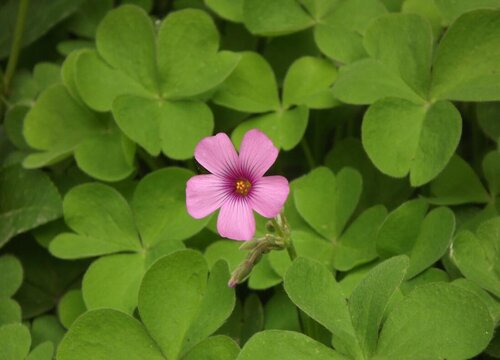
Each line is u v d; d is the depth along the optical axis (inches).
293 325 8.6
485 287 7.8
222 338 7.6
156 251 8.9
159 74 9.6
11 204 9.8
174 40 9.7
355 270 8.6
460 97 8.7
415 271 8.2
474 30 8.8
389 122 8.8
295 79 9.7
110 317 7.7
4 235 9.6
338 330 7.4
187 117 9.5
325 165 9.7
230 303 7.7
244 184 7.7
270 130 9.5
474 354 7.0
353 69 9.2
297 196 9.0
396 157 8.7
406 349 7.2
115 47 9.8
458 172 9.1
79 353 7.7
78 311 9.0
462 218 8.9
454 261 8.0
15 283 9.2
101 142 9.8
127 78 9.7
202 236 9.2
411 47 9.1
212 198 7.7
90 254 9.0
